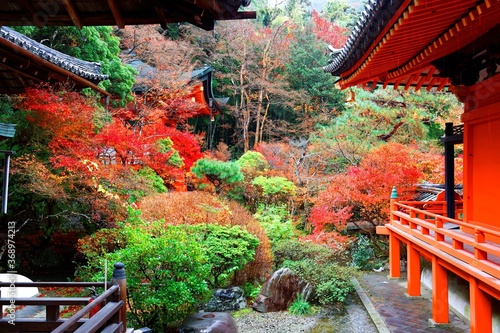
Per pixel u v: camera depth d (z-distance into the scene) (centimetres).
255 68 2333
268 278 912
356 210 1322
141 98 1480
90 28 1197
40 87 791
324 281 919
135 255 655
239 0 261
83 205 958
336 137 1511
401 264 1134
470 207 693
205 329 662
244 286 1001
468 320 685
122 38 1877
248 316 836
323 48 2328
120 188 966
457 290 751
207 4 266
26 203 941
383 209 1161
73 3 298
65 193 878
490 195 626
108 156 1016
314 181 1537
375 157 1201
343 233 1342
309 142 1834
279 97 2339
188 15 290
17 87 672
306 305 848
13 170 798
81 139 887
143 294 648
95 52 1234
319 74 2212
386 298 868
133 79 1365
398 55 628
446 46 640
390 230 1020
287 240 1178
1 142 852
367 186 1162
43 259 998
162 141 1382
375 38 532
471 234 670
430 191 1074
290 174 1620
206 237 955
